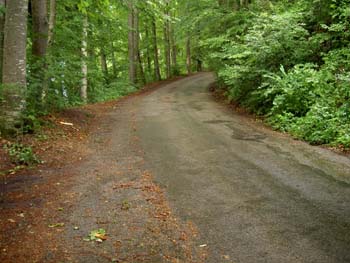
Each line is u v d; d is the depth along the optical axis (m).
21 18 8.70
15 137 8.48
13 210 5.09
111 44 26.28
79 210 5.05
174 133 10.21
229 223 4.54
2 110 8.55
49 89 11.40
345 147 7.70
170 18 15.90
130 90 25.16
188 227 4.46
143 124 11.91
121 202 5.31
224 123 11.58
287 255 3.75
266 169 6.64
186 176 6.44
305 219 4.57
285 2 15.51
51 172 6.84
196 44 24.22
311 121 9.06
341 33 11.84
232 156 7.61
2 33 10.47
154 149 8.47
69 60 11.98
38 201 5.41
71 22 14.12
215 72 21.48
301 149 7.95
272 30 12.95
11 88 8.39
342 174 6.17
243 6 18.64
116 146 8.92
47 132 9.48
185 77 35.16
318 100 10.08
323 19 13.21
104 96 21.02
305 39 12.67
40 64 10.52
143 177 6.45
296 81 10.85
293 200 5.18
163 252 3.88
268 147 8.25
